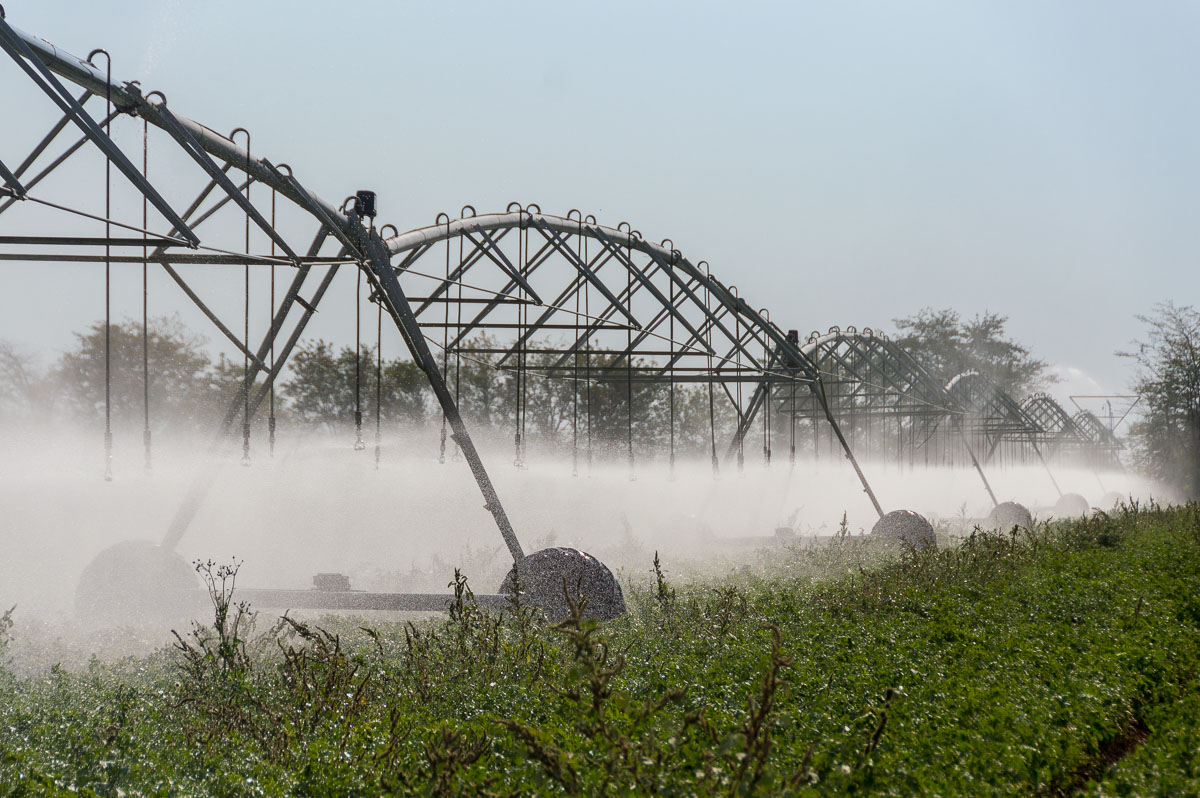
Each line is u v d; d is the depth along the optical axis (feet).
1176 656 38.73
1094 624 44.45
